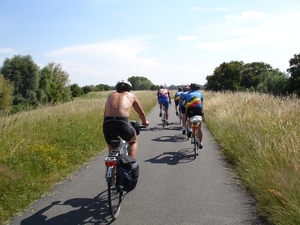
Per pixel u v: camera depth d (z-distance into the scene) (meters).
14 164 6.11
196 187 5.62
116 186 4.22
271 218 4.12
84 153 8.05
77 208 4.71
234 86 60.66
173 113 21.55
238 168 6.58
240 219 4.25
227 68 61.56
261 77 69.50
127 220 4.29
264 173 5.41
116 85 5.02
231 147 8.19
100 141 9.39
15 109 10.59
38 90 67.69
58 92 72.12
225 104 15.67
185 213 4.48
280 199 4.41
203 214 4.44
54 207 4.75
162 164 7.32
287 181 4.74
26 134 8.20
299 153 5.90
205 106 19.19
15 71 65.81
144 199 5.06
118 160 4.36
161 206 4.76
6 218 4.34
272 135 7.31
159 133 12.22
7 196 4.92
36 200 5.04
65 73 85.81
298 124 7.72
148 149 9.09
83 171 6.70
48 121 9.73
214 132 11.43
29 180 5.64
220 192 5.33
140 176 6.34
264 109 10.27
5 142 7.14
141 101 26.56
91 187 5.66
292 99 11.32
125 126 4.48
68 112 11.78
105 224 4.17
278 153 6.14
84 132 9.36
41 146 7.27
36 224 4.17
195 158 7.88
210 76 64.06
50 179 6.00
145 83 125.88
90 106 14.16
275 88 49.38
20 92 66.44
